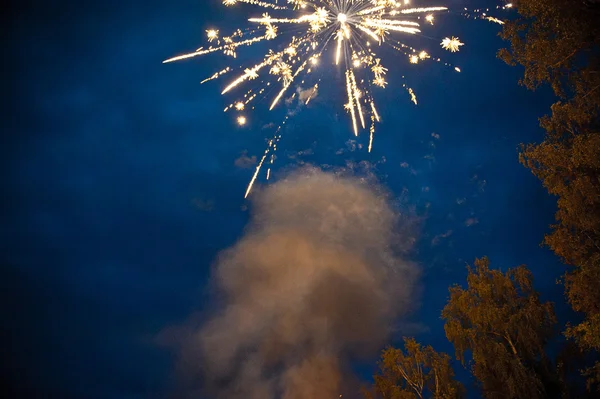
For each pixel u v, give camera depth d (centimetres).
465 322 2661
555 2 1892
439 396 2594
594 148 1855
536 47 2025
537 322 2502
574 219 2086
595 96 2002
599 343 1608
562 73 2105
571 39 1906
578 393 2394
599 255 1886
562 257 2153
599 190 1975
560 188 2086
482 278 2678
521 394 2320
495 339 2569
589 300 1881
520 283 2672
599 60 2005
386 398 2719
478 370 2492
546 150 2122
